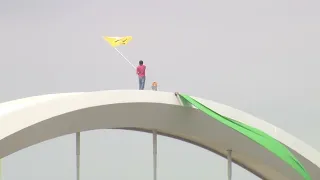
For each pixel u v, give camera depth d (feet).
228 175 486.79
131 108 431.43
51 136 401.29
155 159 467.93
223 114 463.83
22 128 384.27
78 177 440.86
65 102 403.34
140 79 470.80
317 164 496.23
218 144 486.79
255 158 485.15
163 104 442.09
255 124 475.31
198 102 453.17
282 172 493.36
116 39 474.08
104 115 421.59
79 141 440.45
